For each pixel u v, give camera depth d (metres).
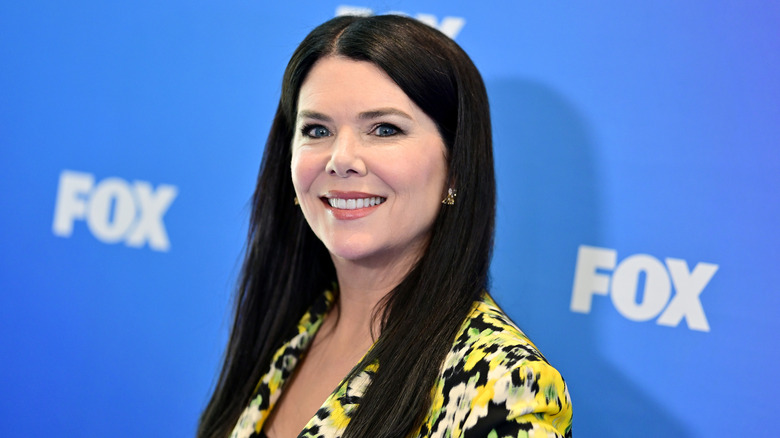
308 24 4.63
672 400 4.11
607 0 4.18
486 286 3.13
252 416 3.35
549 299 4.32
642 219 4.16
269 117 4.71
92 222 5.00
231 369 3.57
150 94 4.88
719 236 4.02
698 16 4.03
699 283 4.06
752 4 3.95
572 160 4.27
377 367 2.91
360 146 2.96
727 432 4.02
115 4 4.89
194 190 4.84
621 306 4.20
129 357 4.97
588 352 4.26
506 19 4.35
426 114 2.99
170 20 4.83
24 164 5.06
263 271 3.57
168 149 4.87
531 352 2.55
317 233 3.14
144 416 4.95
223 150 4.79
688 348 4.09
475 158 3.06
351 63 2.97
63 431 5.06
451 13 4.42
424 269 3.03
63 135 5.01
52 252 5.05
